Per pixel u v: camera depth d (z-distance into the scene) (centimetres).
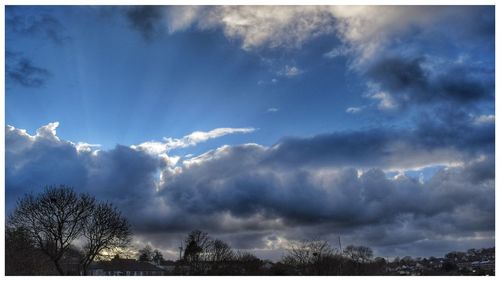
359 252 9088
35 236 6906
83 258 7269
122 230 7469
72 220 7119
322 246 8938
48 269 7112
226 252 9281
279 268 8619
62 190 7181
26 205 6944
